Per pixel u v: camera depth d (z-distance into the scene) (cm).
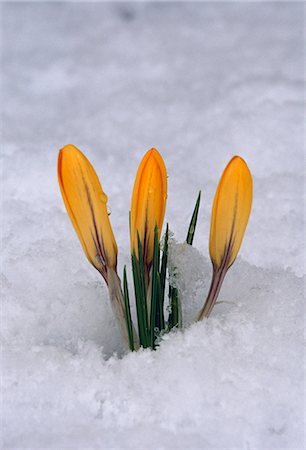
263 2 98
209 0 100
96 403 42
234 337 44
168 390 42
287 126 63
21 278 48
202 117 67
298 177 58
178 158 61
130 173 59
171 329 44
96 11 100
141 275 43
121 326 44
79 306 46
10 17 98
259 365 43
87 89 78
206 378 42
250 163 60
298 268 50
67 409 42
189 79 77
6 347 44
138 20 96
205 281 47
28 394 43
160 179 42
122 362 43
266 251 51
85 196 42
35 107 75
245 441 41
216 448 41
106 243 43
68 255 50
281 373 43
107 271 43
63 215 54
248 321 44
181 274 44
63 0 103
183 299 45
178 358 43
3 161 60
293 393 42
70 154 42
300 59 80
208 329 44
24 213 55
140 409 42
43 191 58
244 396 42
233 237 42
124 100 73
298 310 45
